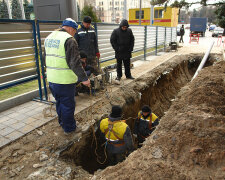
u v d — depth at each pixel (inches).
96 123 158.4
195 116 128.1
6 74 156.2
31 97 191.3
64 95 123.8
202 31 1058.1
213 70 258.2
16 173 103.0
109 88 224.2
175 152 105.0
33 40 172.6
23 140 128.0
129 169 98.5
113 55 308.3
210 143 105.4
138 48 392.2
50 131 139.0
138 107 231.3
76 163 133.0
